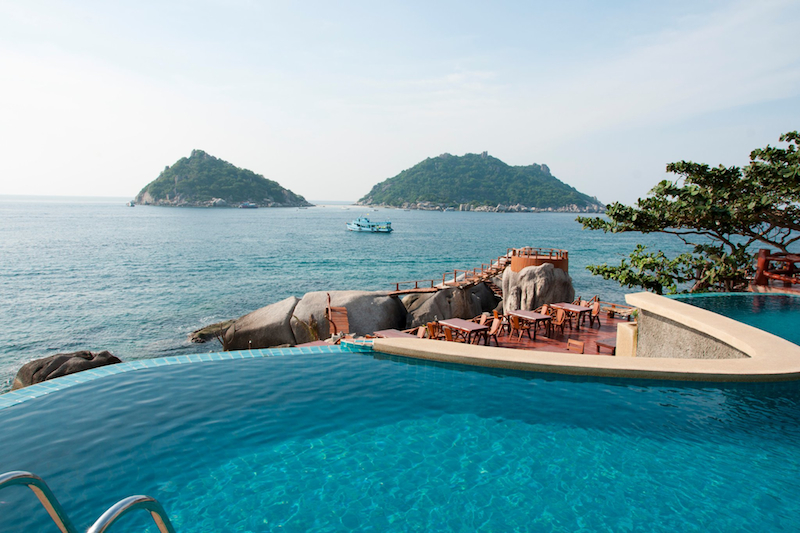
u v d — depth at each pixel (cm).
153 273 5025
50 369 1709
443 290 2375
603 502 503
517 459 589
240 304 3638
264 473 552
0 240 8331
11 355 2400
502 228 15912
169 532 264
